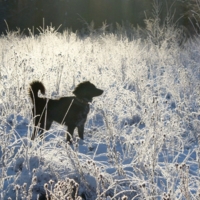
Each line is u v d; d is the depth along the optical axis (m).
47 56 13.59
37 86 7.60
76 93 7.58
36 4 38.78
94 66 12.75
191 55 15.41
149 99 8.52
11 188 4.68
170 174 4.80
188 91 9.55
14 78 9.41
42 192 4.71
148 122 6.98
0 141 5.46
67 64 11.80
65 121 7.52
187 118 7.43
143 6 31.59
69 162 5.23
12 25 38.34
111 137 6.59
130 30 23.00
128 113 8.65
